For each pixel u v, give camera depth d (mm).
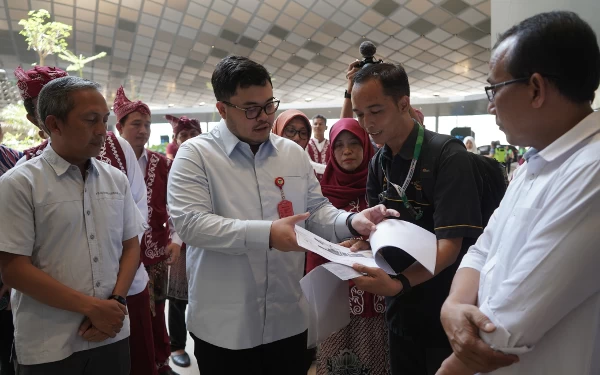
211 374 1095
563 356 600
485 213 1215
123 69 8711
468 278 793
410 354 1210
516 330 578
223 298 1050
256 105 1003
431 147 1106
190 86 10227
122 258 1184
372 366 1506
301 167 1191
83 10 6023
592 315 586
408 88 1122
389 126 1110
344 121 1680
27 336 978
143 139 1997
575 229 548
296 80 9781
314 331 1030
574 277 547
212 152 1087
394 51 7438
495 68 680
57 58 7691
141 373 1654
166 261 2098
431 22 6141
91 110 997
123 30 6680
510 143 710
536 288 566
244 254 1042
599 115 603
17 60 7688
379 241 954
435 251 954
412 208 1135
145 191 1729
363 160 1670
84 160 1070
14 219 931
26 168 997
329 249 987
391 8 5797
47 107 991
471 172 1030
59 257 994
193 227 980
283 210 1093
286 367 1163
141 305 1656
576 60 593
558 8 1510
